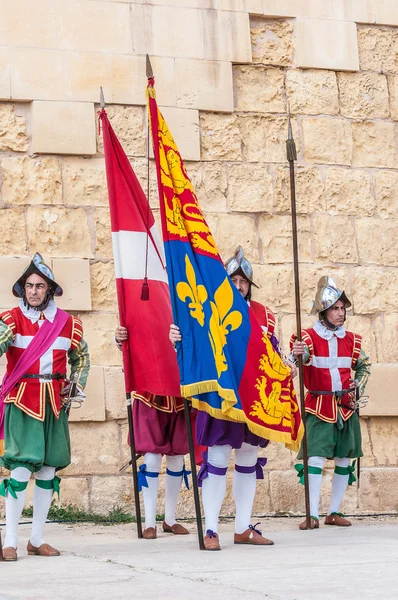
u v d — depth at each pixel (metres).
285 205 13.08
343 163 13.39
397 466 13.00
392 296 13.32
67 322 8.55
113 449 11.88
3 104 12.09
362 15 13.73
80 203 12.22
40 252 11.98
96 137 12.34
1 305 11.68
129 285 9.88
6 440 8.17
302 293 12.95
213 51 12.97
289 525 11.12
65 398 8.44
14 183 12.02
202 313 8.48
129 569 6.97
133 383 9.83
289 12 13.41
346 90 13.56
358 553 7.62
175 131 12.67
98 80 12.40
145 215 10.10
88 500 11.69
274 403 8.77
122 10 12.61
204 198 12.75
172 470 10.30
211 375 8.29
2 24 12.10
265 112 13.19
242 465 8.82
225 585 6.01
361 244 13.29
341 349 10.98
